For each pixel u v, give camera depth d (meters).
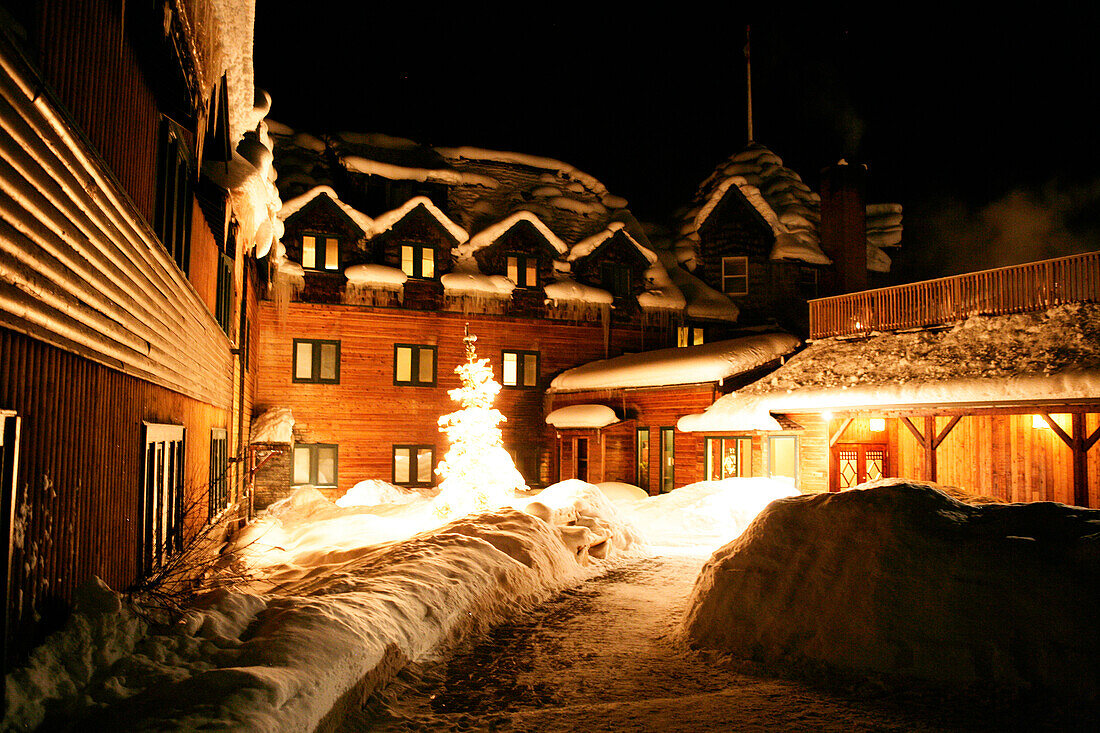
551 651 6.48
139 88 5.65
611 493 22.58
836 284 27.80
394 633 5.54
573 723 4.72
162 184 6.58
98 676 3.71
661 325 28.31
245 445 16.69
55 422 3.87
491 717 4.86
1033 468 14.89
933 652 5.18
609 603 8.50
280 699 3.72
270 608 5.21
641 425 23.66
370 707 4.83
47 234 3.58
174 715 3.33
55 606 3.89
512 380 26.17
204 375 9.33
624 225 28.64
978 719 4.56
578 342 27.31
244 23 8.12
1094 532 5.29
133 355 5.39
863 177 28.39
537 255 26.97
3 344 3.19
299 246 23.61
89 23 4.39
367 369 23.94
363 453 23.66
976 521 5.94
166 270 6.62
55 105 3.69
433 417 24.66
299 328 23.31
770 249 28.58
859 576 5.96
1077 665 4.62
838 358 19.38
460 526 9.43
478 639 6.74
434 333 24.94
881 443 18.81
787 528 6.94
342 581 6.69
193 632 4.46
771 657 5.91
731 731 4.54
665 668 5.98
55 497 3.88
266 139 15.57
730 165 32.06
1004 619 5.09
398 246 24.88
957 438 16.67
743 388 20.67
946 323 18.16
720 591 6.79
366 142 27.83
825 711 4.83
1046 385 13.80
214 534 10.05
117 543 5.07
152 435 5.99
